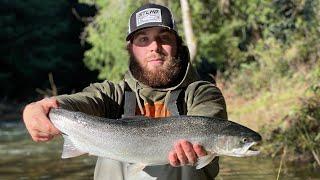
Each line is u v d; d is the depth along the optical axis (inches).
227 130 46.0
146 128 47.7
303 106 150.0
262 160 136.9
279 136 144.6
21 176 129.1
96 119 48.5
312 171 122.2
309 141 134.8
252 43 258.5
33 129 47.1
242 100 230.8
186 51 53.2
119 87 53.6
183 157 45.8
